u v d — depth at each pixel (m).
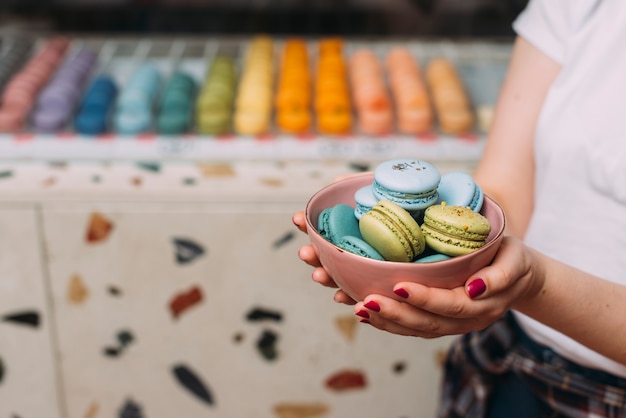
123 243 1.48
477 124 1.67
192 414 1.67
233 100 1.71
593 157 0.83
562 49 0.88
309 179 1.48
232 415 1.68
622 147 0.81
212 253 1.50
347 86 1.79
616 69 0.82
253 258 1.50
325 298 1.54
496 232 0.68
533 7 0.92
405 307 0.63
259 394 1.65
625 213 0.83
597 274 0.86
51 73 1.79
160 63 1.88
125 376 1.62
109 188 1.44
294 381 1.64
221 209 1.45
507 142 0.92
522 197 0.92
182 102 1.62
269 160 1.54
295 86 1.68
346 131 1.62
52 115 1.60
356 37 1.91
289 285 1.53
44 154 1.53
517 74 0.93
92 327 1.56
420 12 1.84
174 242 1.48
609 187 0.83
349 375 1.63
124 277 1.52
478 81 1.80
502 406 1.05
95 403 1.65
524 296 0.70
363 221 0.65
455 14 1.84
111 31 1.88
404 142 1.59
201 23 1.88
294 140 1.59
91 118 1.58
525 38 0.92
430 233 0.65
